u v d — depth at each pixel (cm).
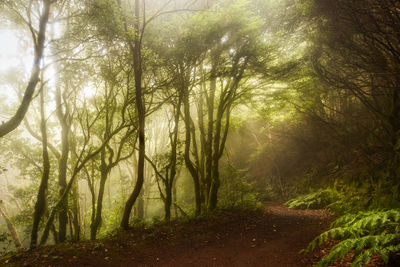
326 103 1573
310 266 489
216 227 884
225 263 575
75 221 982
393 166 966
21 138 1068
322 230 762
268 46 941
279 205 1656
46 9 646
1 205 1459
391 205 713
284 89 1191
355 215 539
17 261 568
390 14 752
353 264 358
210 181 1191
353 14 793
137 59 806
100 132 1039
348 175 1322
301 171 1816
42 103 858
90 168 1026
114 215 1445
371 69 855
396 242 388
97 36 738
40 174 1066
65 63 870
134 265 574
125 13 735
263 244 700
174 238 759
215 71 987
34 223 802
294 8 940
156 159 1097
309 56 979
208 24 834
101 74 870
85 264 563
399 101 1040
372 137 1289
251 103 1356
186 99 1084
